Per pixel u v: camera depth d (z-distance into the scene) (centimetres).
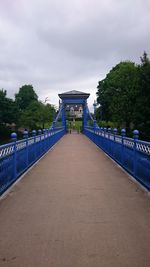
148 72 3750
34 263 377
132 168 974
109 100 4816
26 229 491
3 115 5081
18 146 946
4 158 755
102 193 734
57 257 392
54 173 1028
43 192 747
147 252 406
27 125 6031
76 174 1007
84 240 446
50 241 443
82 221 528
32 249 416
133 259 387
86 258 390
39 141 1510
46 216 557
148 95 3650
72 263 377
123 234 469
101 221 528
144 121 3647
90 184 843
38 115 6281
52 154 1664
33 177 955
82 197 695
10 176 833
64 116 5056
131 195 714
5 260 385
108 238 453
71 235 464
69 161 1349
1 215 565
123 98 4247
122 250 412
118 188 790
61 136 3894
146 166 784
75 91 5097
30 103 7488
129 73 4497
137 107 3706
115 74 4716
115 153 1357
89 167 1162
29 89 8494
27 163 1126
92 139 2931
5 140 4834
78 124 6825
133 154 950
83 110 5050
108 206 621
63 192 745
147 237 457
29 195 717
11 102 5262
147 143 759
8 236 463
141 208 607
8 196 708
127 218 544
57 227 499
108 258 389
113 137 1430
